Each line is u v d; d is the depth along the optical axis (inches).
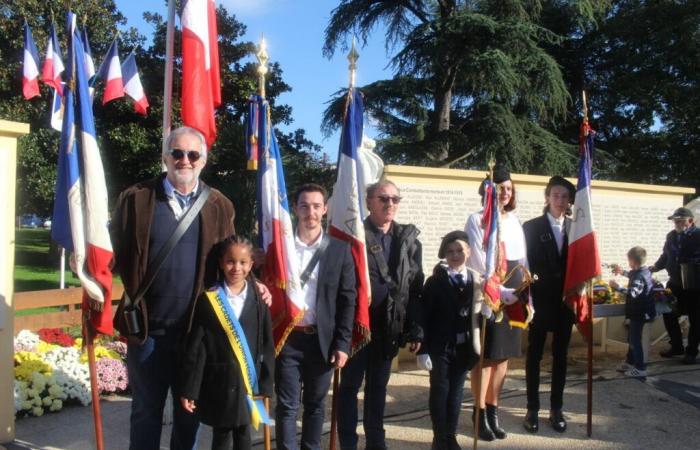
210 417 142.3
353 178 172.4
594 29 933.2
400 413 229.3
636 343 284.8
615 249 361.1
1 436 190.5
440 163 753.0
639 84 898.1
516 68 724.0
